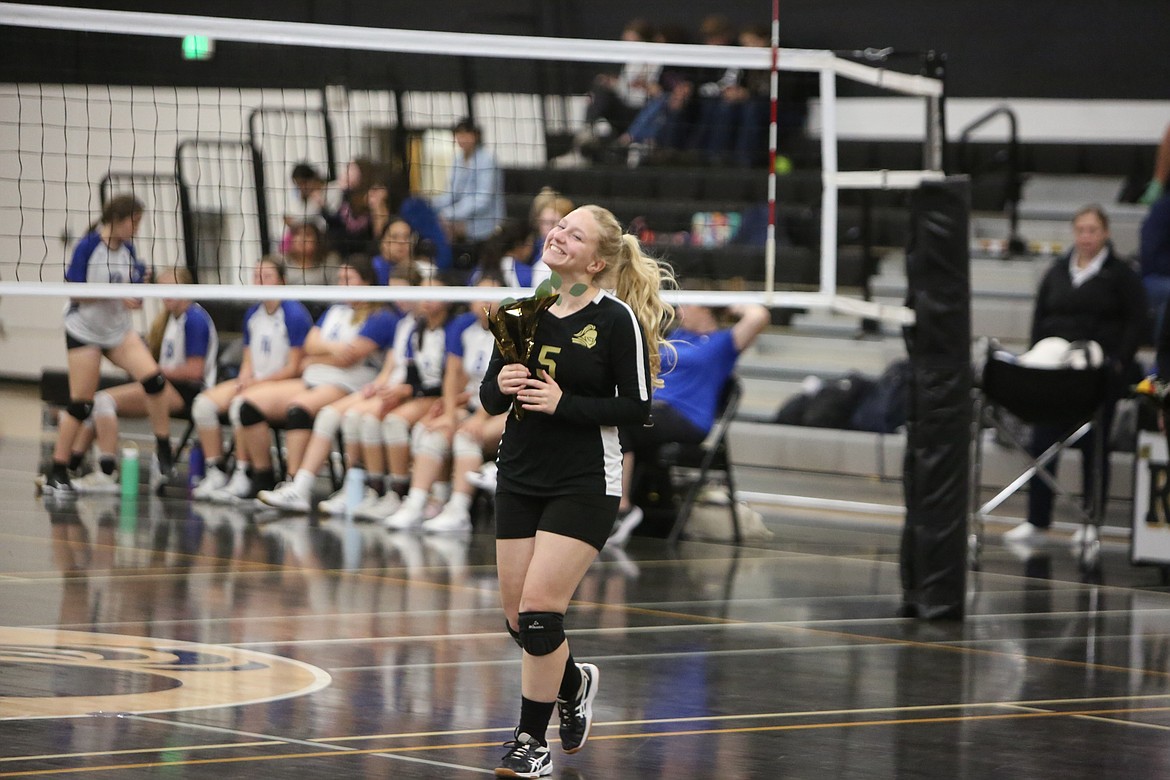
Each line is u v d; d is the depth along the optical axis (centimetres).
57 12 1198
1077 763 835
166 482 1936
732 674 1047
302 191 2103
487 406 821
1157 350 1484
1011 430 1858
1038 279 2297
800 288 2336
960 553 1282
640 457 1748
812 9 2655
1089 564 1641
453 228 2227
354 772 764
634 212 2422
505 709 917
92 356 1850
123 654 1027
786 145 2545
